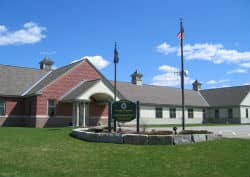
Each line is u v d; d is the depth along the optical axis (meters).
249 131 27.98
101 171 12.09
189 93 60.59
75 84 37.66
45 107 35.25
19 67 41.53
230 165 13.08
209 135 18.02
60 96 36.34
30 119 35.78
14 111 36.81
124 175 11.64
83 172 11.89
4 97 36.34
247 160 13.77
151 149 15.77
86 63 38.84
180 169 12.52
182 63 23.61
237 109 57.44
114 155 14.64
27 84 39.50
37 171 11.89
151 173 11.94
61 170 12.11
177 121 53.66
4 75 39.00
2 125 35.88
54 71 42.03
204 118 59.28
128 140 17.33
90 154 14.86
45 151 15.49
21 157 14.09
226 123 56.47
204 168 12.66
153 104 50.38
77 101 34.44
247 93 58.72
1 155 14.41
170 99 54.34
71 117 36.56
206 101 61.12
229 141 17.41
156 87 56.41
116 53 28.03
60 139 19.38
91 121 37.22
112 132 19.69
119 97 37.41
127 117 19.75
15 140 18.69
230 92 60.66
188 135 17.23
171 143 16.81
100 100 37.38
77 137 20.12
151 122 50.12
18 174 11.41
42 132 23.28
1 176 11.10
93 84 35.31
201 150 15.45
